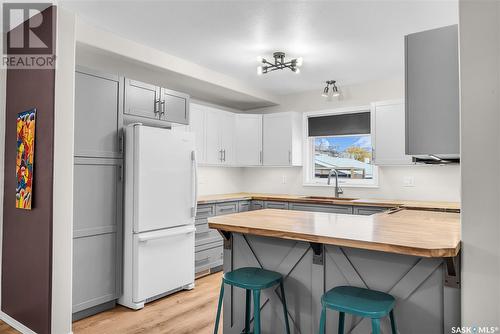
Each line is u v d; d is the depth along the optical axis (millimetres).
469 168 1575
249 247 2367
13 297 2764
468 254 1576
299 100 5281
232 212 4547
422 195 4297
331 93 4969
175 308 3059
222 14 2725
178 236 3393
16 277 2734
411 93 1864
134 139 3084
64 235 2445
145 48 3389
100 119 2965
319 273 2061
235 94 4797
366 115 4742
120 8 2621
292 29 2992
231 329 2418
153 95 3461
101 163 2959
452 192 4113
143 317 2863
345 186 4820
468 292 1577
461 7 1587
